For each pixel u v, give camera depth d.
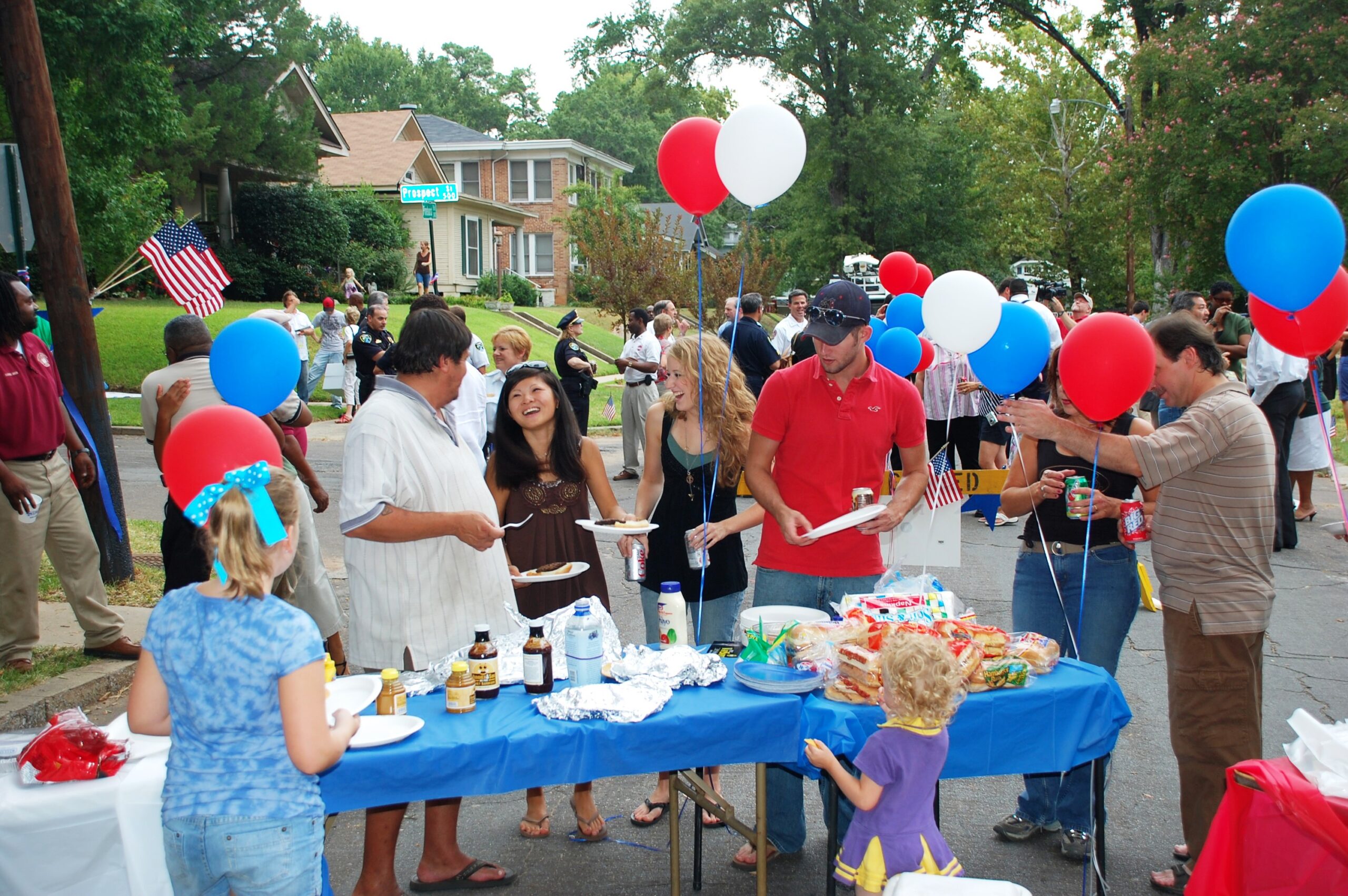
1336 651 5.96
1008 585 7.44
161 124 17.77
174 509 4.73
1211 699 3.37
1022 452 4.12
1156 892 3.51
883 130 31.52
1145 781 4.36
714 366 4.04
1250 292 3.35
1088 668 3.32
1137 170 22.16
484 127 82.94
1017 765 3.08
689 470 4.12
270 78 27.45
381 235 30.84
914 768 2.81
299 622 2.32
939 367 9.15
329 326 16.14
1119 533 3.75
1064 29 39.06
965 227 34.88
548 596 3.99
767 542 4.10
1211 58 20.36
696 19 32.22
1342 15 19.53
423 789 2.71
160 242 9.04
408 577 3.39
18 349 4.98
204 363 5.09
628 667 3.17
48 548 5.19
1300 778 2.71
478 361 8.94
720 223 48.06
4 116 14.73
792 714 3.00
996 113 41.97
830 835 3.03
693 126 4.05
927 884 2.56
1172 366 3.48
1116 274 37.03
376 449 3.26
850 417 3.92
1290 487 8.41
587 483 4.12
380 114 37.59
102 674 5.17
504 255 41.56
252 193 27.28
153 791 2.76
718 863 3.78
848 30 31.06
